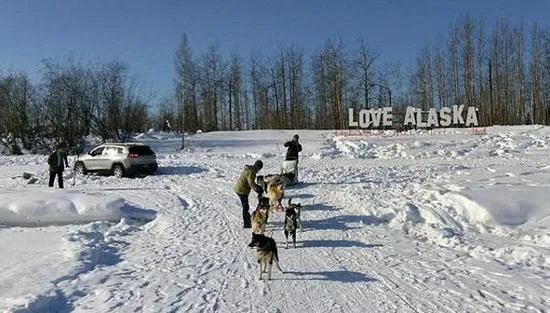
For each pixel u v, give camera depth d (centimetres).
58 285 891
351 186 1864
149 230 1374
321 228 1305
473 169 2223
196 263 1035
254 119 6625
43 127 4606
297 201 1622
